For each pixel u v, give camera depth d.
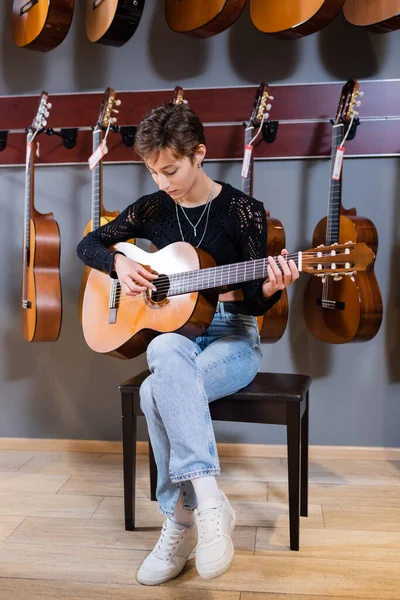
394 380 2.63
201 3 2.32
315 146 2.56
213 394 1.77
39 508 2.16
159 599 1.63
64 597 1.64
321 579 1.71
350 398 2.66
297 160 2.61
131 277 1.88
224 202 1.90
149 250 2.74
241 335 1.88
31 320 2.54
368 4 2.24
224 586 1.68
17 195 2.78
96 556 1.84
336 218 2.36
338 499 2.23
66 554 1.85
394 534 1.96
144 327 1.90
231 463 2.61
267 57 2.58
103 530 2.00
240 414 1.85
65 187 2.75
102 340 2.04
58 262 2.53
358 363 2.64
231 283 1.73
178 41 2.62
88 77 2.69
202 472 1.60
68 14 2.44
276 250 2.40
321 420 2.68
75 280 2.78
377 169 2.57
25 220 2.57
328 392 2.67
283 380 1.99
